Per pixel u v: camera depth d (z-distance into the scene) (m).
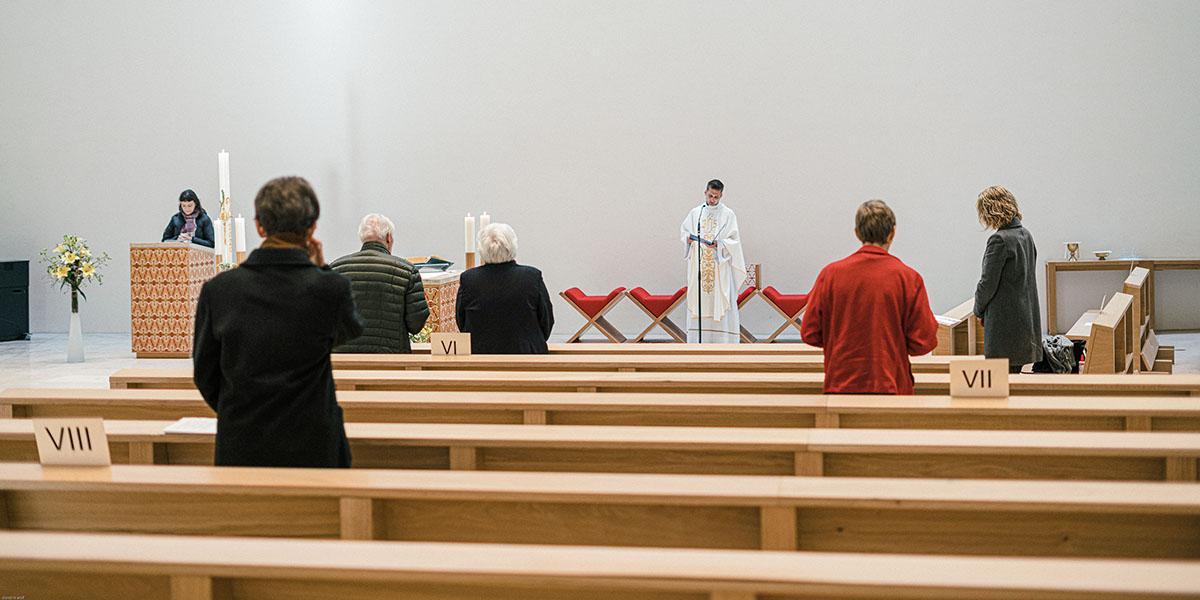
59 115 14.51
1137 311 9.41
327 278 3.59
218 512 3.07
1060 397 4.51
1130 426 4.18
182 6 14.23
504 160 13.95
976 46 13.25
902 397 4.52
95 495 3.14
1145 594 1.99
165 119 14.34
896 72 13.35
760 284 13.40
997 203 6.74
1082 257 13.29
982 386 4.45
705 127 13.63
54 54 14.47
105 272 14.60
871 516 2.81
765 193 13.60
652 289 13.81
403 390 5.50
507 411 4.67
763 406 4.42
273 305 3.52
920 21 13.30
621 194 13.80
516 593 2.35
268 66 14.18
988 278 6.65
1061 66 13.18
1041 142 13.24
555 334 14.02
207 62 14.24
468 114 13.97
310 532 3.04
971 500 2.66
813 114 13.48
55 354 12.59
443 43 13.96
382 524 3.00
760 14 13.48
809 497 2.72
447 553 2.36
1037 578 2.09
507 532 2.97
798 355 6.95
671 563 2.26
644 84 13.70
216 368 3.62
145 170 14.41
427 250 14.12
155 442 3.99
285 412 3.52
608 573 2.20
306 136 14.19
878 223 5.07
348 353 6.29
